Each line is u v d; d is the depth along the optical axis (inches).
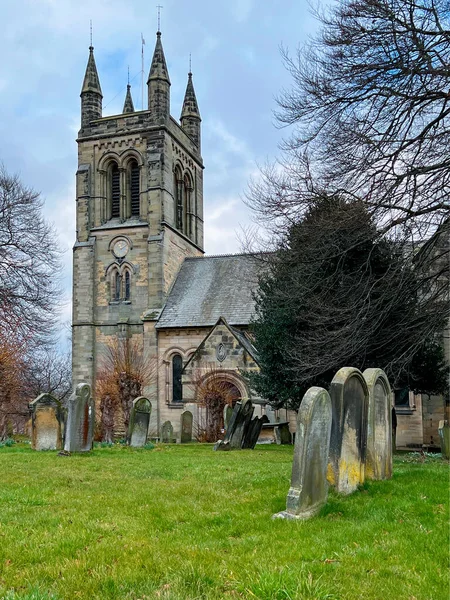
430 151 705.6
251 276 1600.6
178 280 1738.4
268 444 1123.3
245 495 413.7
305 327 1013.8
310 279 846.5
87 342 1692.9
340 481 401.1
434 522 329.4
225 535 310.3
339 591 228.7
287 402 1127.6
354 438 420.5
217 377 1346.0
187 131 2012.8
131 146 1745.8
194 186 1959.9
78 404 722.2
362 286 786.8
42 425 820.6
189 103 2028.8
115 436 1443.2
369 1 716.0
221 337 1355.8
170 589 228.4
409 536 303.4
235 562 259.8
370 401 454.3
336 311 801.6
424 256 767.1
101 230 1738.4
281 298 946.7
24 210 1460.4
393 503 370.9
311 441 361.1
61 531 310.2
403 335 822.5
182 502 388.5
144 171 1734.7
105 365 1637.6
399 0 720.3
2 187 1445.6
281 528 318.7
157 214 1692.9
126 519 341.4
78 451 717.9
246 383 1320.1
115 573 243.8
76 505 379.6
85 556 267.4
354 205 738.8
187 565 252.5
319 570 250.4
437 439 1300.4
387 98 724.0
